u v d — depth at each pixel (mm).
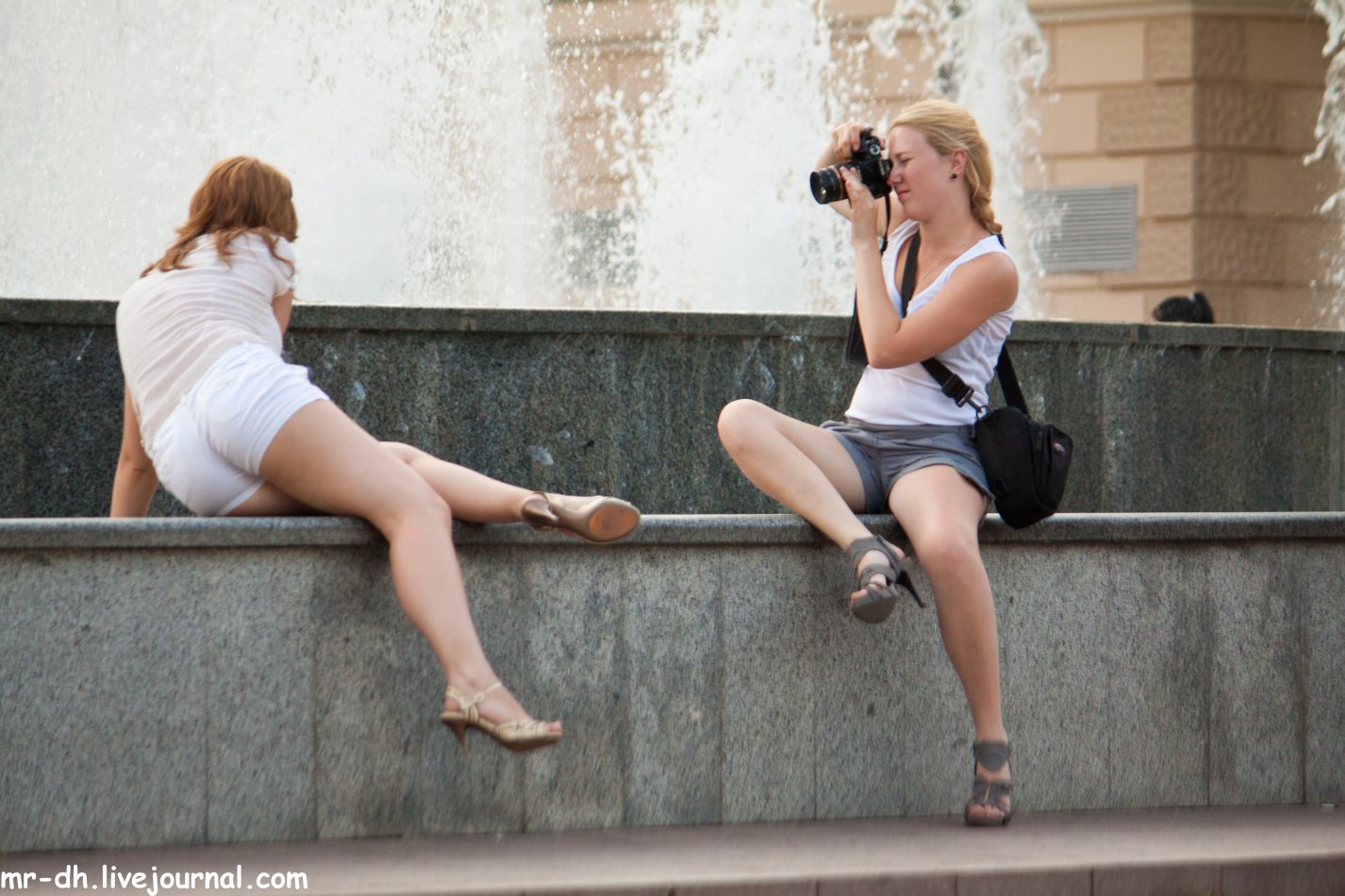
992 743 13438
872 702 13898
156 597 12242
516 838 12734
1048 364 20828
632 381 18656
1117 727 14531
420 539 12250
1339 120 52062
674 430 18844
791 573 13688
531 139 38312
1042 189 53000
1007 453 13859
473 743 12891
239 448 12617
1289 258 52281
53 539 12016
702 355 18938
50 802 12047
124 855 11898
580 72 47312
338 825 12602
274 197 13961
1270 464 22703
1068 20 52281
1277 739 14977
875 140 14727
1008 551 14258
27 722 12016
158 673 12242
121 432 17312
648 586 13320
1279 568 15031
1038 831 13203
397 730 12719
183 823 12297
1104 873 11695
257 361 12891
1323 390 23359
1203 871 11938
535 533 13031
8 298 16891
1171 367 21688
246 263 13547
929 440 14211
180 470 12836
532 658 13062
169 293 13305
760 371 19188
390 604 12711
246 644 12414
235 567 12391
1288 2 51469
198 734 12320
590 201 39562
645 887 10828
